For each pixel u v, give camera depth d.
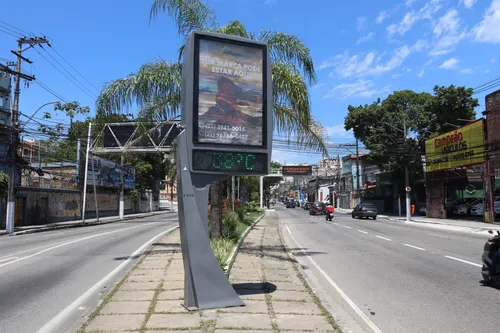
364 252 14.55
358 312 6.89
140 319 5.98
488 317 6.54
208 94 6.79
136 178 58.94
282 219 39.38
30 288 8.67
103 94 13.34
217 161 6.71
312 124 13.23
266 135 7.08
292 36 13.34
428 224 31.53
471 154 31.25
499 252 8.45
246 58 7.10
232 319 5.99
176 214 56.00
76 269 10.97
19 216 29.94
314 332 5.45
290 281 8.95
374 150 44.28
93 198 43.53
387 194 55.75
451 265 11.44
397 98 44.97
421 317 6.58
